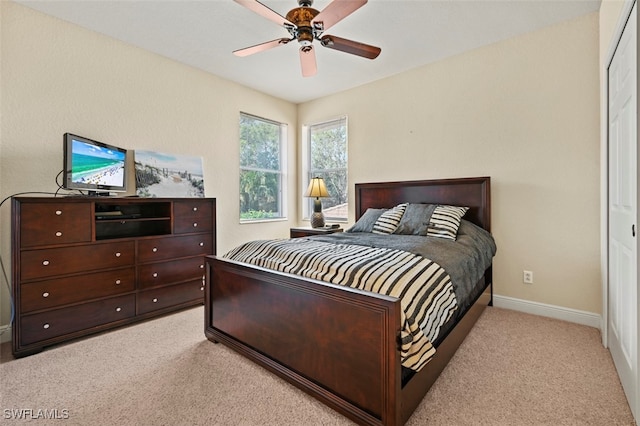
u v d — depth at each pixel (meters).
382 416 1.32
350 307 1.43
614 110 2.00
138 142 3.09
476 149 3.12
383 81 3.81
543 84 2.74
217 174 3.79
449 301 1.69
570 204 2.63
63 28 2.61
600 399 1.59
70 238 2.29
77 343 2.27
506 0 2.35
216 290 2.23
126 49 2.99
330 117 4.37
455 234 2.66
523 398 1.60
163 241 2.84
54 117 2.57
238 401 1.61
